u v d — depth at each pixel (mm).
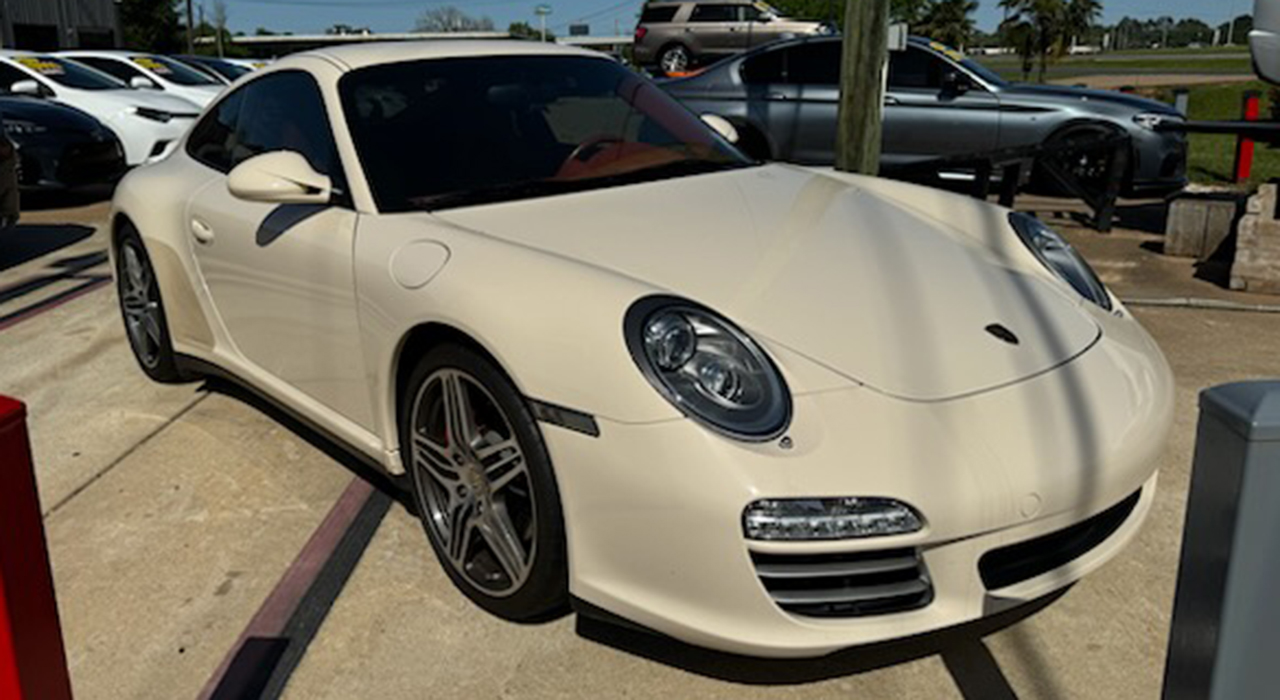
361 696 2129
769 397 1927
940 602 1925
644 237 2449
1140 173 7941
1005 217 2889
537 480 2080
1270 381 1062
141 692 2158
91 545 2773
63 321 4992
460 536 2398
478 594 2385
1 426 1157
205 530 2840
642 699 2102
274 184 2637
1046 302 2434
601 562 2010
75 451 3391
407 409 2494
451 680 2172
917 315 2232
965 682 2141
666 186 2869
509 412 2117
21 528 1195
